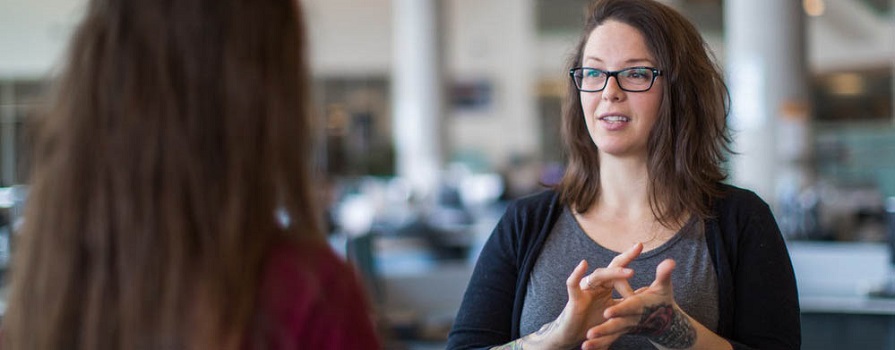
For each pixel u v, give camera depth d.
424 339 3.65
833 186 6.90
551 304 1.46
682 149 1.46
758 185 7.80
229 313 0.90
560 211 1.55
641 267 1.44
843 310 3.50
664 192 1.46
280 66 0.96
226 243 0.90
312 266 0.93
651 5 1.48
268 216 0.94
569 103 1.57
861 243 4.97
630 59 1.46
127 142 0.91
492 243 1.57
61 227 0.91
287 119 0.96
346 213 7.45
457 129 19.41
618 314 1.21
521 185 13.05
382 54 19.67
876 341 3.46
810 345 3.53
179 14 0.93
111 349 0.90
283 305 0.91
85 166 0.92
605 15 1.51
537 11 19.23
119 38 0.93
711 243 1.43
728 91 1.52
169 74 0.92
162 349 0.90
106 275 0.90
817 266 4.41
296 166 0.97
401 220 7.19
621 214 1.51
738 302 1.41
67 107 0.93
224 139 0.92
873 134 13.26
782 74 7.85
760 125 7.85
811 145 7.78
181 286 0.89
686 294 1.40
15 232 0.97
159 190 0.90
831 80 18.11
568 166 1.58
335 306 0.92
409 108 14.88
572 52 1.57
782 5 7.85
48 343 0.91
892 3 16.12
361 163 17.05
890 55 16.17
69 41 0.96
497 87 19.36
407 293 4.53
